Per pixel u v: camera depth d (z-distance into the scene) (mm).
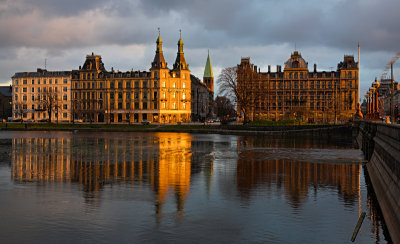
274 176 40906
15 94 189375
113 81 177250
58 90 184625
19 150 67750
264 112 171375
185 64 179750
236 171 44281
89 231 23672
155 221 25391
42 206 28875
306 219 25766
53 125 138750
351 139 92750
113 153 63219
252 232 23453
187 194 32594
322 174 41969
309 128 102000
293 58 174625
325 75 173125
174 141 88312
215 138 98438
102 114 178500
